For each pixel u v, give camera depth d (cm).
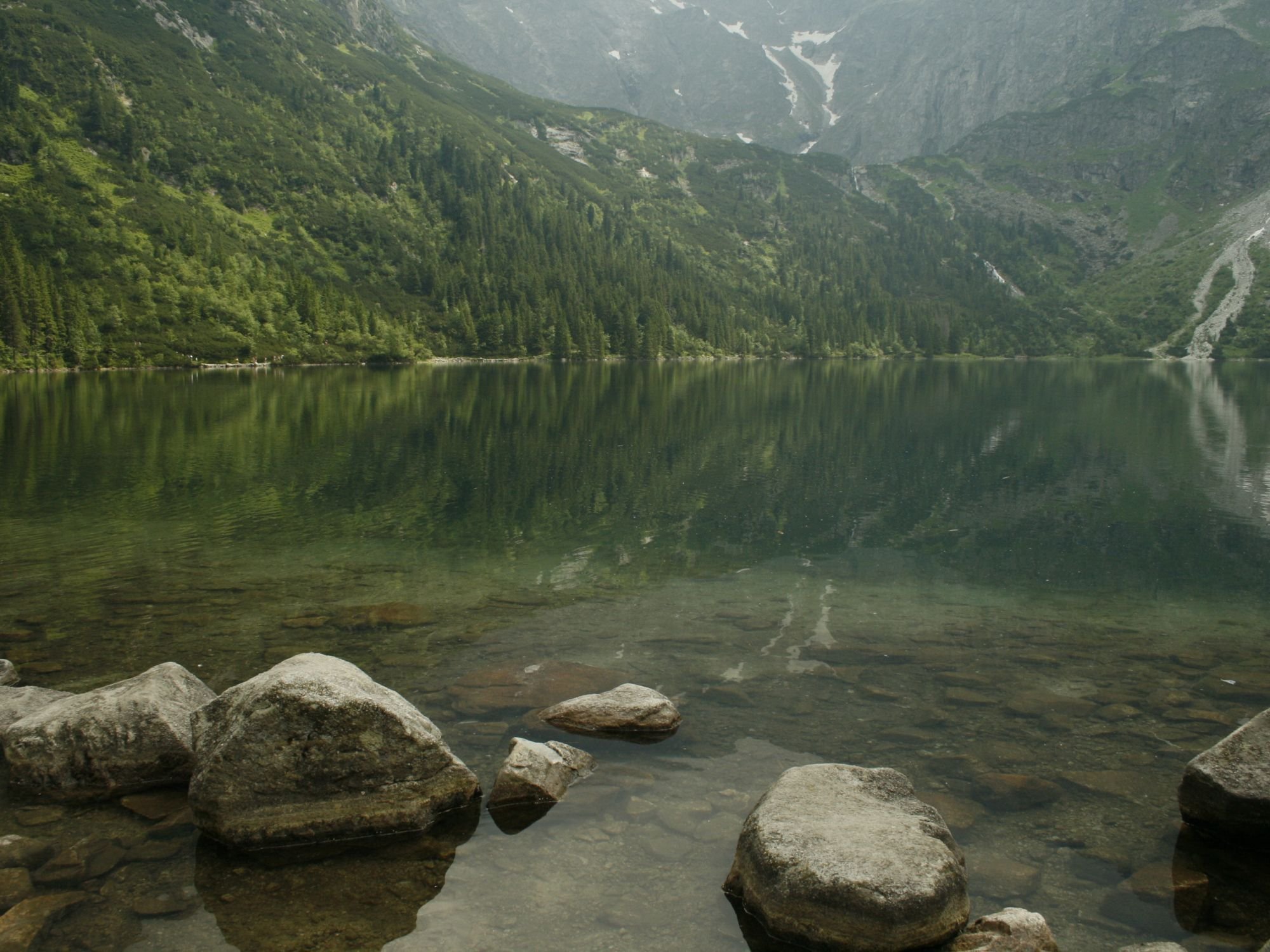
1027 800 810
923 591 1648
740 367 14850
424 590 1598
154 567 1750
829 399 7181
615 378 10575
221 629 1332
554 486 2892
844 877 609
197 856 729
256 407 5875
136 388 7825
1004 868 697
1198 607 1545
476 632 1337
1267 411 5922
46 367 10188
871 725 990
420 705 1034
